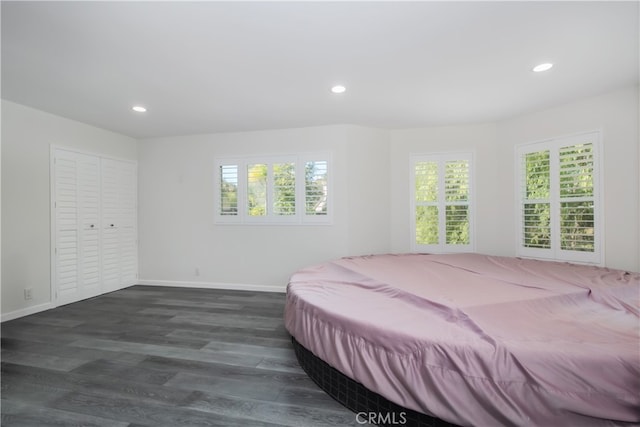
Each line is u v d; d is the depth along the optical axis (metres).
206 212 4.41
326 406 1.69
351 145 3.99
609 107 2.94
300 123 3.91
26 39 1.97
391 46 2.10
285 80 2.63
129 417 1.61
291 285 2.54
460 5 1.68
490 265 3.11
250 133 4.27
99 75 2.51
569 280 2.40
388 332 1.51
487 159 3.94
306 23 1.83
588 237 3.12
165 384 1.91
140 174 4.53
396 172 4.22
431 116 3.65
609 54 2.22
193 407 1.69
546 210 3.46
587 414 1.16
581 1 1.65
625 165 2.86
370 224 4.11
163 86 2.74
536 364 1.23
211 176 4.39
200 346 2.46
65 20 1.77
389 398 1.44
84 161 3.84
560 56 2.24
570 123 3.21
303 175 4.10
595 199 3.05
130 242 4.48
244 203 4.29
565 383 1.19
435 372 1.34
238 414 1.62
